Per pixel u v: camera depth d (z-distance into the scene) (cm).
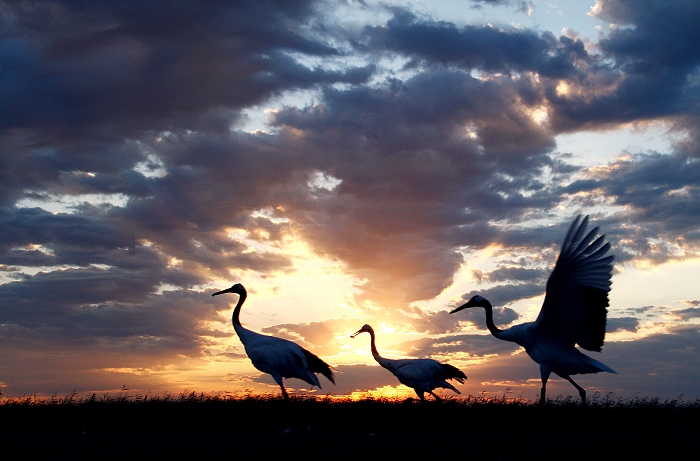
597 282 1177
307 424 1138
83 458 810
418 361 1520
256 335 1486
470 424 1134
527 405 1305
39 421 1184
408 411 1216
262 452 841
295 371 1409
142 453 837
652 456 834
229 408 1248
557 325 1234
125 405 1288
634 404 1277
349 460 804
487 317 1491
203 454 831
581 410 1219
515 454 837
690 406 1280
